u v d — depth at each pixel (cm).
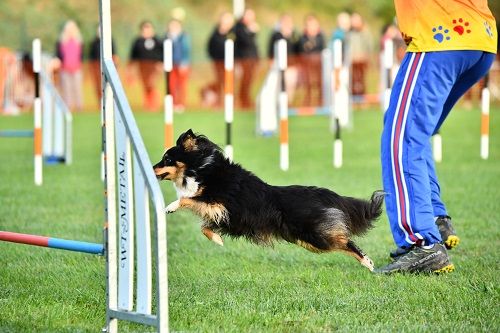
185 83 3856
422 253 965
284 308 824
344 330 746
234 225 966
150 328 761
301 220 944
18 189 1653
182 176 981
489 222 1275
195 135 1005
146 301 690
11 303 845
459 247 1117
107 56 716
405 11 962
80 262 1039
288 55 3441
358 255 966
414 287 902
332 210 950
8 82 3609
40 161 1731
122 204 708
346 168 1959
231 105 1711
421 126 954
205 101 3841
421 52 947
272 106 2769
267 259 1066
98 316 801
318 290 898
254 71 3597
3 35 4828
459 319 782
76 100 3616
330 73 3222
